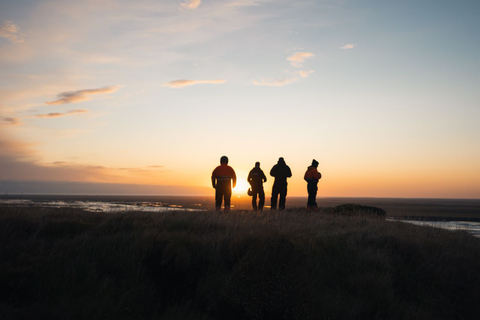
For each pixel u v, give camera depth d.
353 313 5.44
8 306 4.82
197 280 5.81
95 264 5.92
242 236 6.57
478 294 6.64
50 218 8.51
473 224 36.62
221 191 13.38
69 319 4.69
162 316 5.02
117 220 8.76
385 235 8.97
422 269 7.28
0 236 6.85
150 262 6.06
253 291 5.04
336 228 10.14
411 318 5.72
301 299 5.07
